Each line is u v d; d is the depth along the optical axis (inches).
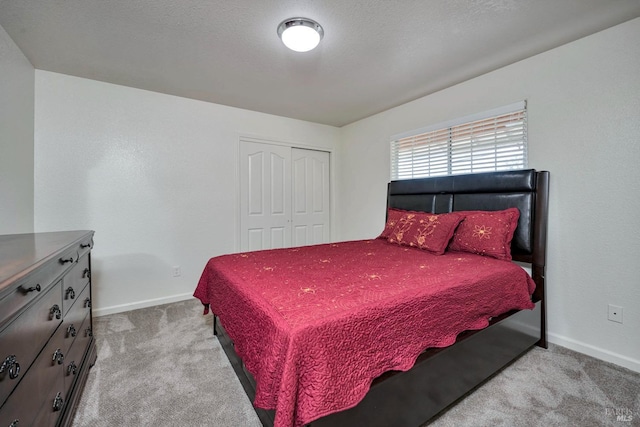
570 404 58.4
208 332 92.0
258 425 53.9
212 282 79.3
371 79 103.0
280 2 62.7
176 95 119.0
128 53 84.7
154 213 116.4
